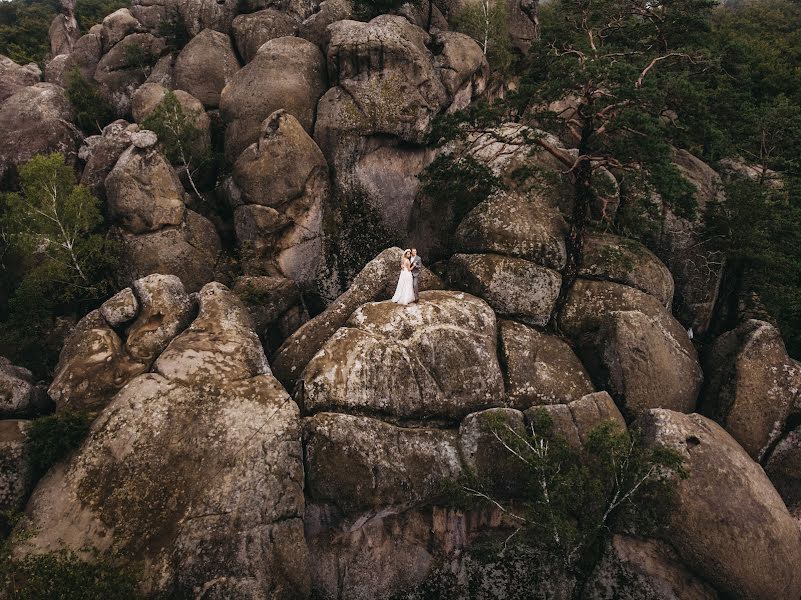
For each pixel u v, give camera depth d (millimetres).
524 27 47312
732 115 29703
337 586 20203
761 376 22219
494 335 23328
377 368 20797
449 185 27766
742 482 18703
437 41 36500
